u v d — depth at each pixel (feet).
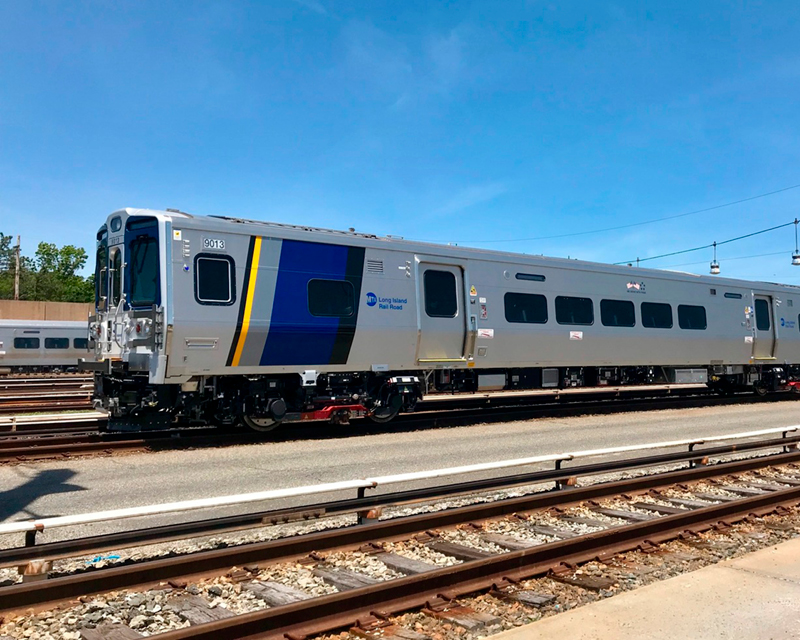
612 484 26.40
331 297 41.32
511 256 50.90
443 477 30.40
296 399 41.70
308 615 14.12
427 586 15.92
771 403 67.87
